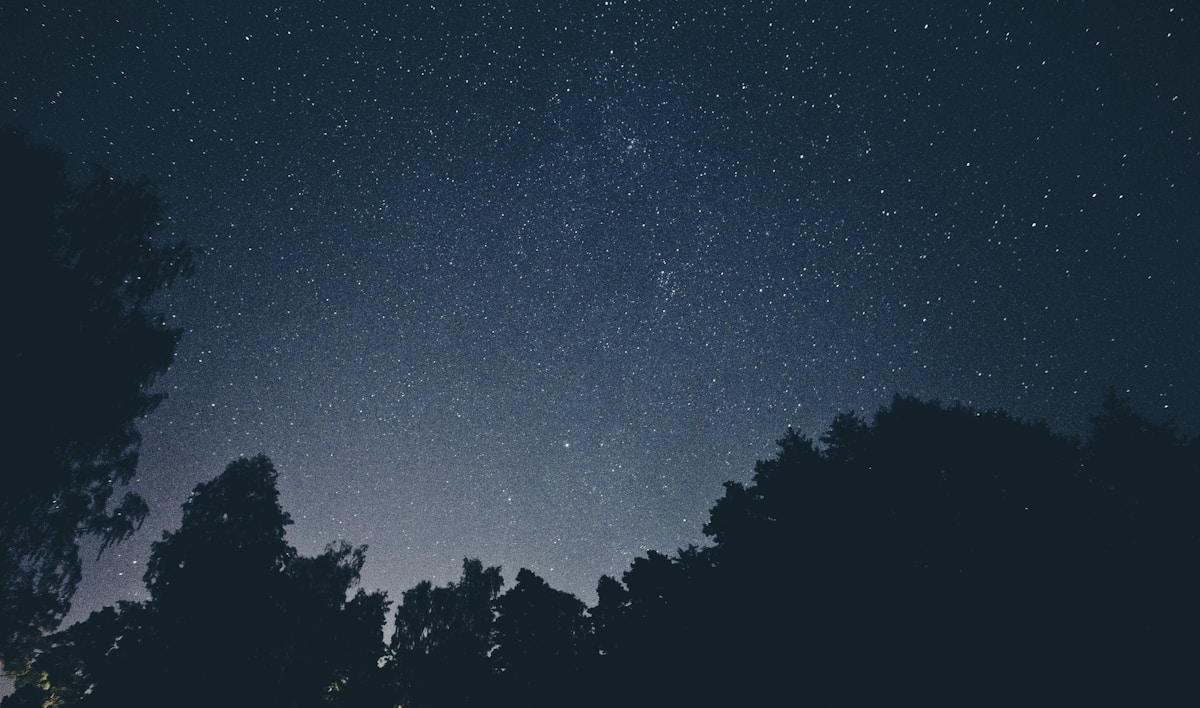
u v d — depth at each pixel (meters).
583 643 17.20
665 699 12.52
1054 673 9.24
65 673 15.86
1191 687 8.82
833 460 13.88
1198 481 10.94
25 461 14.00
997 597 10.37
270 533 20.06
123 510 17.17
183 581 17.36
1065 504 11.25
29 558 15.28
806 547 12.23
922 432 13.16
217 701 15.80
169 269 18.47
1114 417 12.20
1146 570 10.14
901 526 12.16
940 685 9.70
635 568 15.67
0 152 14.12
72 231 16.81
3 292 13.77
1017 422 12.74
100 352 16.05
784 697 10.84
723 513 14.34
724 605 12.84
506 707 17.08
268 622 18.17
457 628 24.25
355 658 20.86
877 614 10.90
